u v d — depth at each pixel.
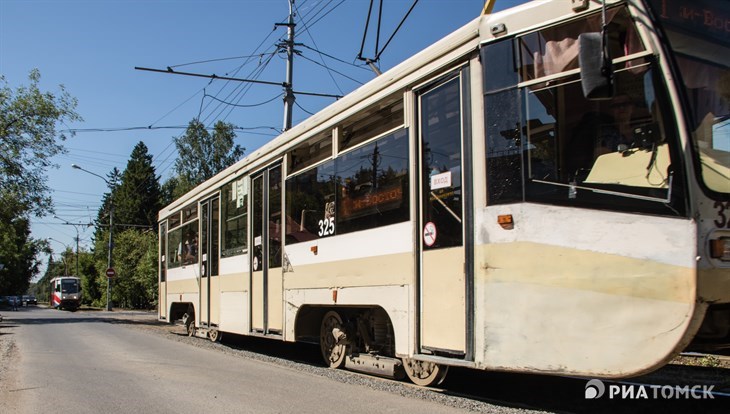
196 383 7.09
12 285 83.00
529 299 4.88
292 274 8.53
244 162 10.60
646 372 4.27
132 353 10.66
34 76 27.42
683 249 4.15
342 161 7.54
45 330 18.53
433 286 5.82
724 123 4.48
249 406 5.71
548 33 4.96
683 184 4.18
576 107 4.75
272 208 9.40
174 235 15.38
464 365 5.28
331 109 7.85
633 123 4.46
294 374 7.57
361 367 7.45
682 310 4.12
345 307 7.70
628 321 4.36
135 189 69.31
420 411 5.30
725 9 4.74
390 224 6.49
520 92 5.09
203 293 12.52
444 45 5.84
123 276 47.69
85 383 7.36
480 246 5.26
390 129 6.63
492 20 5.35
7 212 27.41
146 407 5.86
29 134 27.19
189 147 49.16
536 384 6.82
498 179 5.17
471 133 5.46
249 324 9.89
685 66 4.41
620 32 4.57
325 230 7.77
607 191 4.54
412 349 6.01
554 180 4.82
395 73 6.57
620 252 4.43
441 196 5.80
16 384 7.43
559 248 4.74
